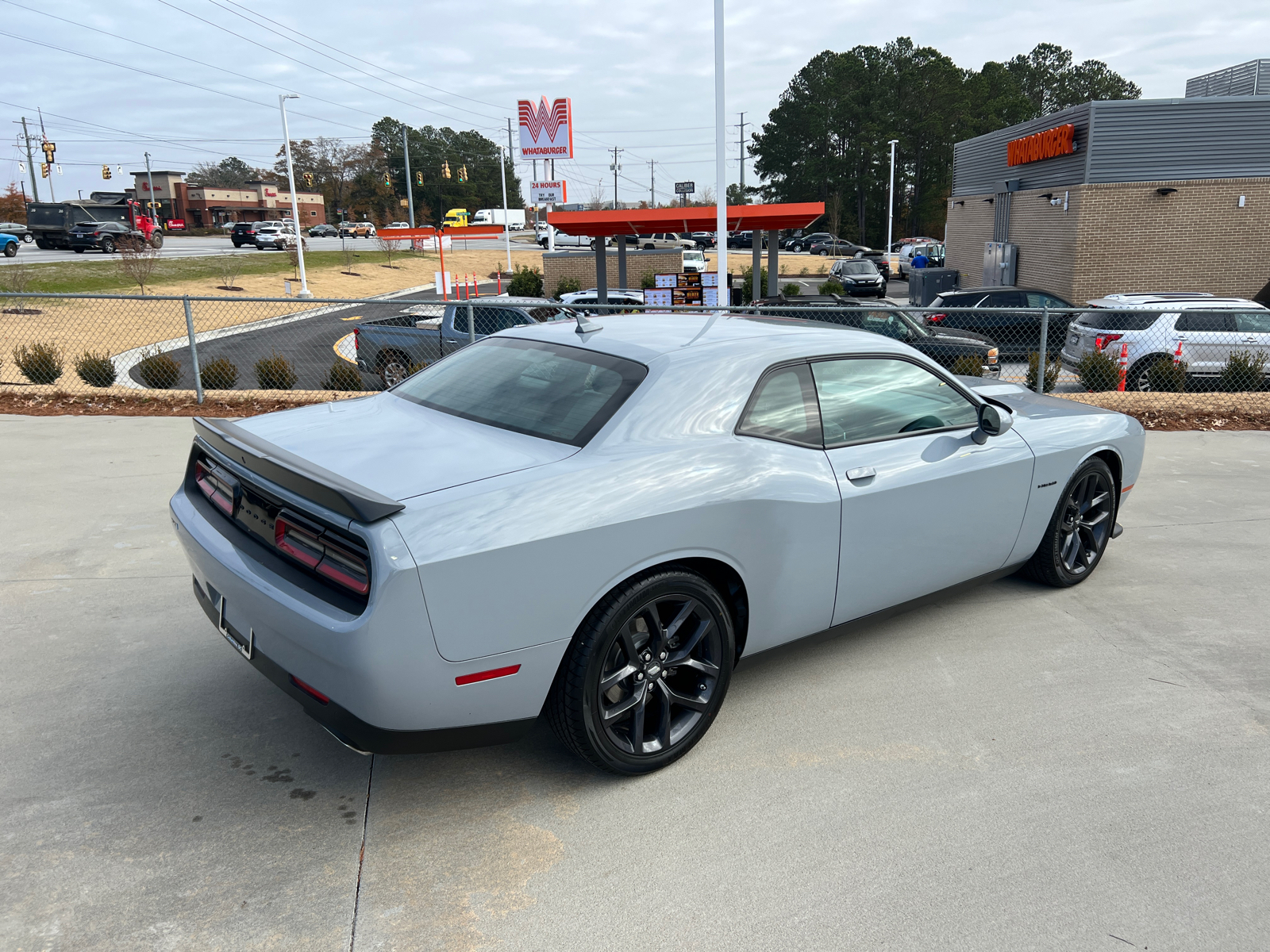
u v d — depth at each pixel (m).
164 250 51.88
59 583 4.68
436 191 144.88
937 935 2.38
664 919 2.42
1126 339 12.27
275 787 2.99
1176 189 21.62
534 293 37.16
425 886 2.54
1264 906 2.51
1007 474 4.11
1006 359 15.47
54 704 3.49
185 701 3.53
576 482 2.76
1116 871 2.64
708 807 2.93
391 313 30.28
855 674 3.87
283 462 2.64
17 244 40.59
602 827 2.82
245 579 2.74
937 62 99.06
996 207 27.94
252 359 17.27
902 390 3.79
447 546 2.47
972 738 3.36
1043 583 4.86
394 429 3.19
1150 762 3.21
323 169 124.62
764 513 3.16
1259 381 11.67
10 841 2.67
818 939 2.36
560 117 36.53
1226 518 6.13
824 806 2.94
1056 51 120.69
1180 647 4.16
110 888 2.49
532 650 2.67
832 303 14.12
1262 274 21.97
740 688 3.75
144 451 7.52
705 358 3.26
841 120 99.19
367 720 2.52
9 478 6.62
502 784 3.05
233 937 2.32
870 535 3.56
